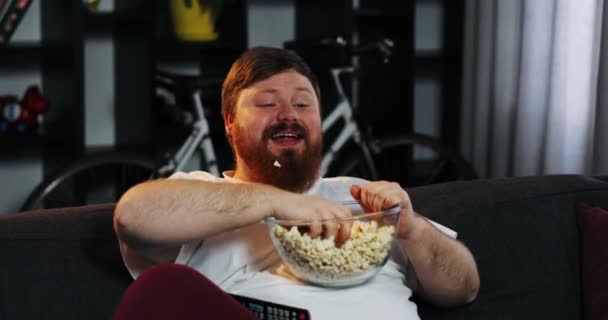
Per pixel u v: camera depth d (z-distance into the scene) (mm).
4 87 3773
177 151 3400
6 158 3842
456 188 1901
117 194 3682
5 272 1481
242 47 3660
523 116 3412
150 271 1316
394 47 3982
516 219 1863
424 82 4340
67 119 3529
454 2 4090
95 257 1549
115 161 3301
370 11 3832
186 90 3430
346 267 1453
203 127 3424
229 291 1573
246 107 1670
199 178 1697
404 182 3918
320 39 3518
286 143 1661
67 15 3467
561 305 1847
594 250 1852
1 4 3461
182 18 3639
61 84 3576
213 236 1554
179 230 1462
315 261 1445
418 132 4375
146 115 3586
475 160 3779
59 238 1549
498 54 3578
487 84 3721
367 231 1450
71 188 3512
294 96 1674
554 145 3211
